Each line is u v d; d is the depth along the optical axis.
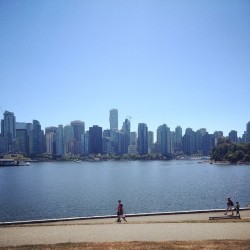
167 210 66.81
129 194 94.31
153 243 23.95
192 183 128.38
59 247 22.80
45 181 147.62
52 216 61.81
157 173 193.62
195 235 27.42
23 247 23.00
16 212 66.44
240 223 32.88
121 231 29.12
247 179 144.75
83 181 144.62
